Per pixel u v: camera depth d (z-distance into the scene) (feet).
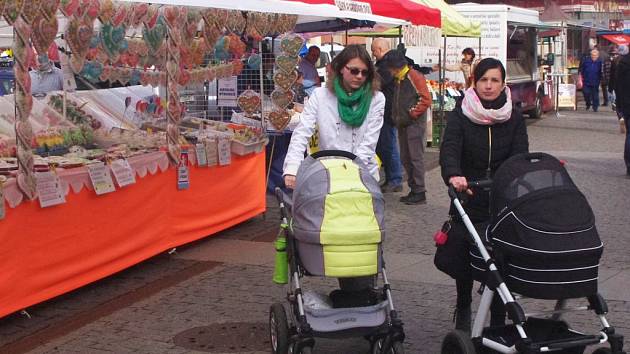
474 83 16.96
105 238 23.24
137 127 28.32
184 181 26.86
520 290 14.19
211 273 24.84
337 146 18.11
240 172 30.58
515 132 17.08
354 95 17.78
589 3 120.16
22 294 20.33
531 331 15.20
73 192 21.89
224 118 34.01
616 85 42.19
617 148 55.52
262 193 32.48
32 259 20.57
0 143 21.98
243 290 23.04
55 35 20.67
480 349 15.19
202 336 19.40
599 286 22.53
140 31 26.09
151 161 25.20
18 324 20.54
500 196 14.48
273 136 35.27
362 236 15.66
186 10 26.71
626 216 32.32
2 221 19.49
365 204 15.89
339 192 15.85
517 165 14.55
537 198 14.02
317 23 41.73
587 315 20.08
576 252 13.74
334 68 17.98
